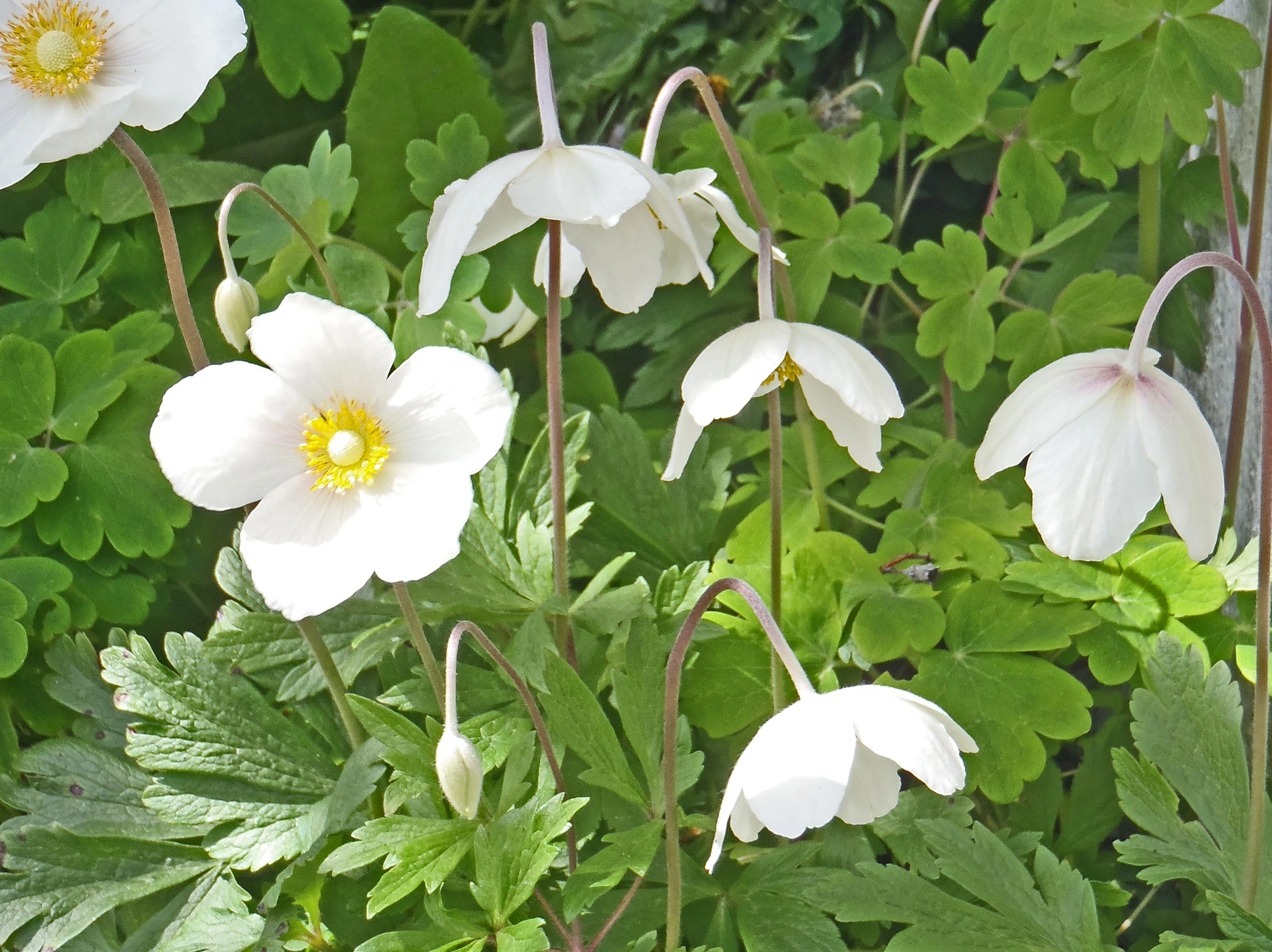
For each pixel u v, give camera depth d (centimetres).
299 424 41
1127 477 42
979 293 51
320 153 51
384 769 46
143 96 41
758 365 43
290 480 41
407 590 44
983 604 49
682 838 48
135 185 50
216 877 46
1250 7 50
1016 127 51
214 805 46
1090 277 50
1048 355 51
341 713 46
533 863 43
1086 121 50
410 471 41
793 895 45
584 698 44
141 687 47
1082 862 49
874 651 48
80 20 41
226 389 40
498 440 40
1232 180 51
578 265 47
